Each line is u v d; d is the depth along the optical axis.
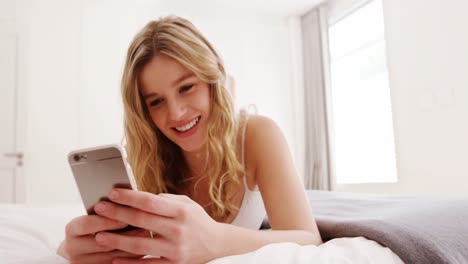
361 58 4.00
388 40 3.27
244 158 1.04
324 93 4.26
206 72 0.94
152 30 0.93
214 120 1.00
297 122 4.67
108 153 0.54
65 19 3.93
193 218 0.57
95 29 4.01
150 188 1.15
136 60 0.91
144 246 0.55
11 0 3.77
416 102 3.00
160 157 1.15
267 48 4.76
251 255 0.57
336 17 4.25
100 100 3.95
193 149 1.03
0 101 3.54
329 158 4.12
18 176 3.52
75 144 3.82
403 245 0.64
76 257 0.60
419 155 2.98
